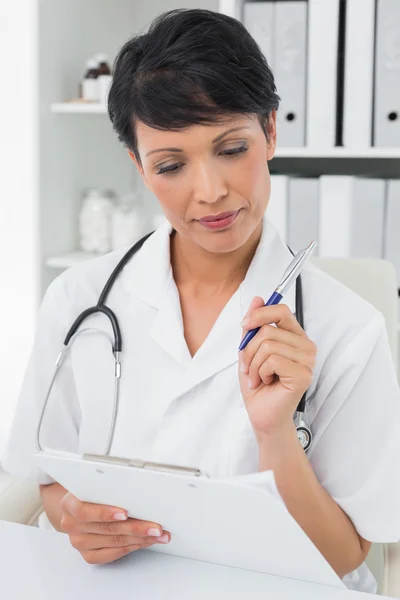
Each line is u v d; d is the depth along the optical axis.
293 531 0.71
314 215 2.06
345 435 1.01
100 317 1.11
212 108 0.83
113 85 0.91
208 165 0.86
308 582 0.81
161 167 0.88
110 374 1.09
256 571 0.83
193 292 1.09
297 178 2.09
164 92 0.83
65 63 2.35
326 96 2.02
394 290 1.35
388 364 1.02
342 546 0.98
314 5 1.99
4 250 2.34
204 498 0.71
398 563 1.10
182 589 0.79
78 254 2.40
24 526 0.93
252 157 0.88
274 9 2.02
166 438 1.04
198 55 0.83
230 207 0.89
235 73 0.83
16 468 1.18
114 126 0.95
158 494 0.74
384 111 2.00
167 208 0.92
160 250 1.11
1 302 2.38
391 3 1.95
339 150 2.03
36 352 1.18
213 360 1.03
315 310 1.04
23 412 1.18
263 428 0.88
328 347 1.02
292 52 2.03
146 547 0.86
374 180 2.01
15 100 2.26
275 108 0.91
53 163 2.34
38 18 2.19
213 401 1.02
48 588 0.79
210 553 0.83
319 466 1.02
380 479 0.98
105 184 2.62
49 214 2.34
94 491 0.79
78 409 1.17
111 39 2.58
